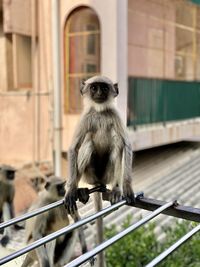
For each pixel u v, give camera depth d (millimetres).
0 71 7887
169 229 5141
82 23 7543
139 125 7992
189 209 2240
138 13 9266
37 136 7746
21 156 7895
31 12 7570
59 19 7359
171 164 8625
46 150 7641
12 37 7633
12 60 7742
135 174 8055
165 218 5891
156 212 2176
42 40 7648
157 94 8547
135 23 9297
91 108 3076
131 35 9250
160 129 8430
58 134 7305
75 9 7316
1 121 8102
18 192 6879
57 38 7312
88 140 2992
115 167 2916
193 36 10938
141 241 5047
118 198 2684
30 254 3686
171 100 9023
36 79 7805
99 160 3000
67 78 7590
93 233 5023
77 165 2918
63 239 4062
